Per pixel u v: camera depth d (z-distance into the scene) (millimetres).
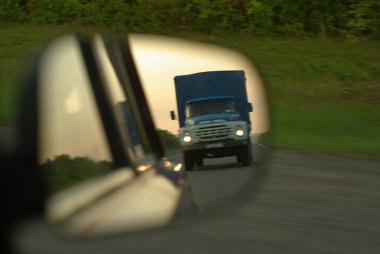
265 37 29156
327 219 7957
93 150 3059
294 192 9625
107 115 3367
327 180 10625
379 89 22484
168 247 6387
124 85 3850
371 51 27156
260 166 4531
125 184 3213
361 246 6797
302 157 13094
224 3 29719
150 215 3043
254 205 8492
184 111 4469
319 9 29297
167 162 3877
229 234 6988
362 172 11500
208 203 3678
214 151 4277
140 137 3775
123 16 30062
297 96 21562
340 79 23625
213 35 29781
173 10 30109
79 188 2783
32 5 29625
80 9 29781
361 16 28938
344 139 15711
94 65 3447
